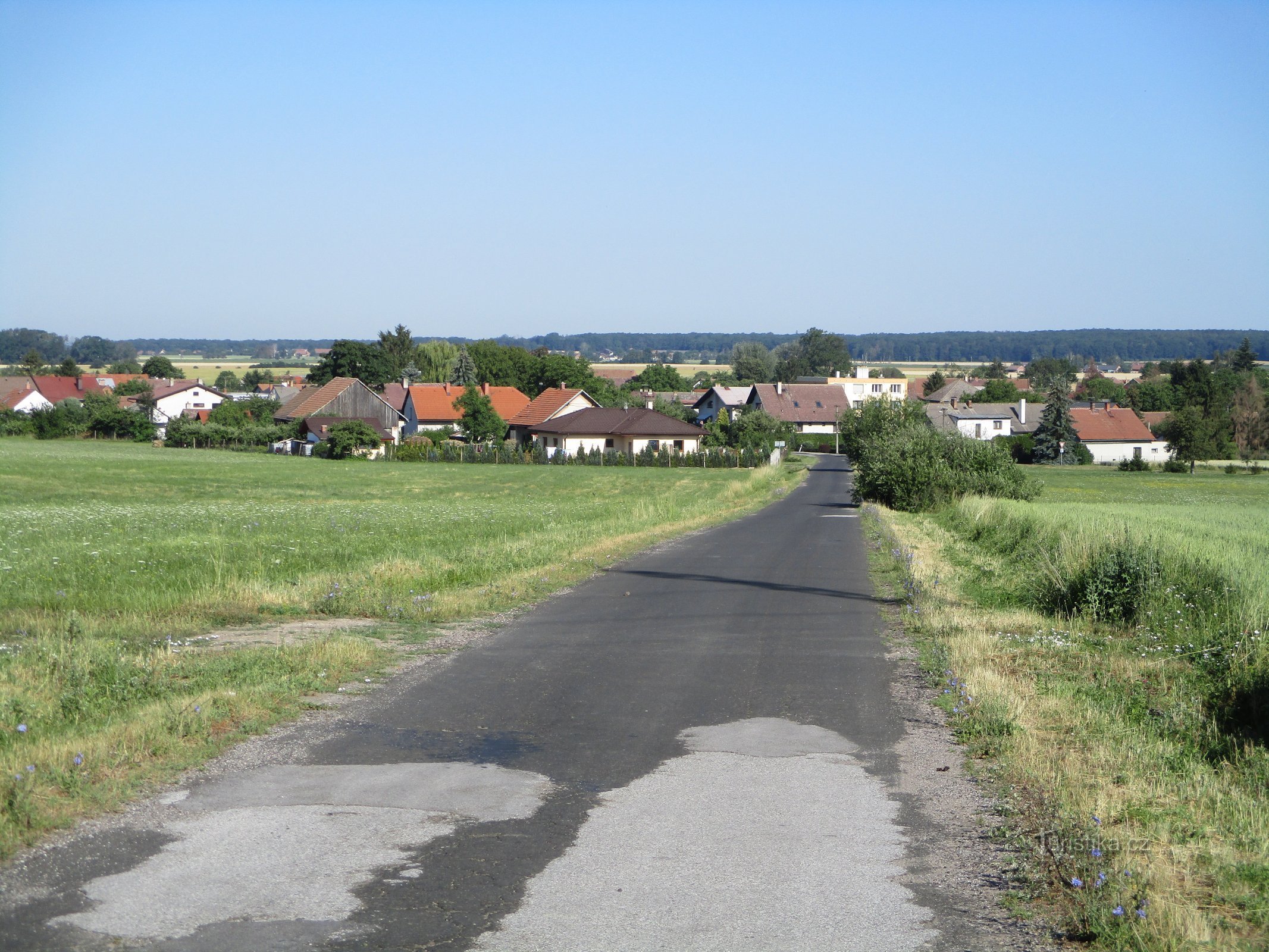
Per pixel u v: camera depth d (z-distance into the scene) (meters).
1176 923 4.91
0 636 11.53
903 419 61.59
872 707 9.20
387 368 134.25
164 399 130.25
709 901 5.16
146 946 4.59
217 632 12.33
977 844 5.96
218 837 5.88
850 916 5.02
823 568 19.83
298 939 4.68
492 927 4.84
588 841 5.94
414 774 7.13
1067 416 107.75
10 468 56.91
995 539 23.42
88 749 7.05
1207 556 16.08
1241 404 111.94
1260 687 9.62
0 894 5.07
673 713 8.91
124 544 21.56
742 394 136.62
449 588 15.74
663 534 26.27
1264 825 6.31
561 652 11.48
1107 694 9.82
